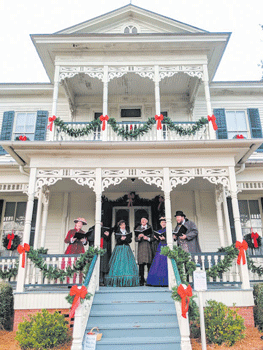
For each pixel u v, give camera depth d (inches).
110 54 387.9
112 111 466.0
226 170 325.1
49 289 291.9
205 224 417.7
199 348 225.9
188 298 209.9
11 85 464.1
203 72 380.5
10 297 286.2
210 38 378.3
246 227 430.6
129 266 313.6
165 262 309.6
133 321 239.1
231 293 277.0
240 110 474.0
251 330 266.2
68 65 382.0
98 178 320.2
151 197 425.7
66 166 323.9
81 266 280.5
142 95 469.7
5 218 435.2
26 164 362.9
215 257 293.7
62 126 351.9
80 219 327.9
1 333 267.1
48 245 407.8
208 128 358.9
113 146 318.0
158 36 377.4
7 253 417.4
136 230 334.6
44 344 224.5
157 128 339.6
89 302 245.3
